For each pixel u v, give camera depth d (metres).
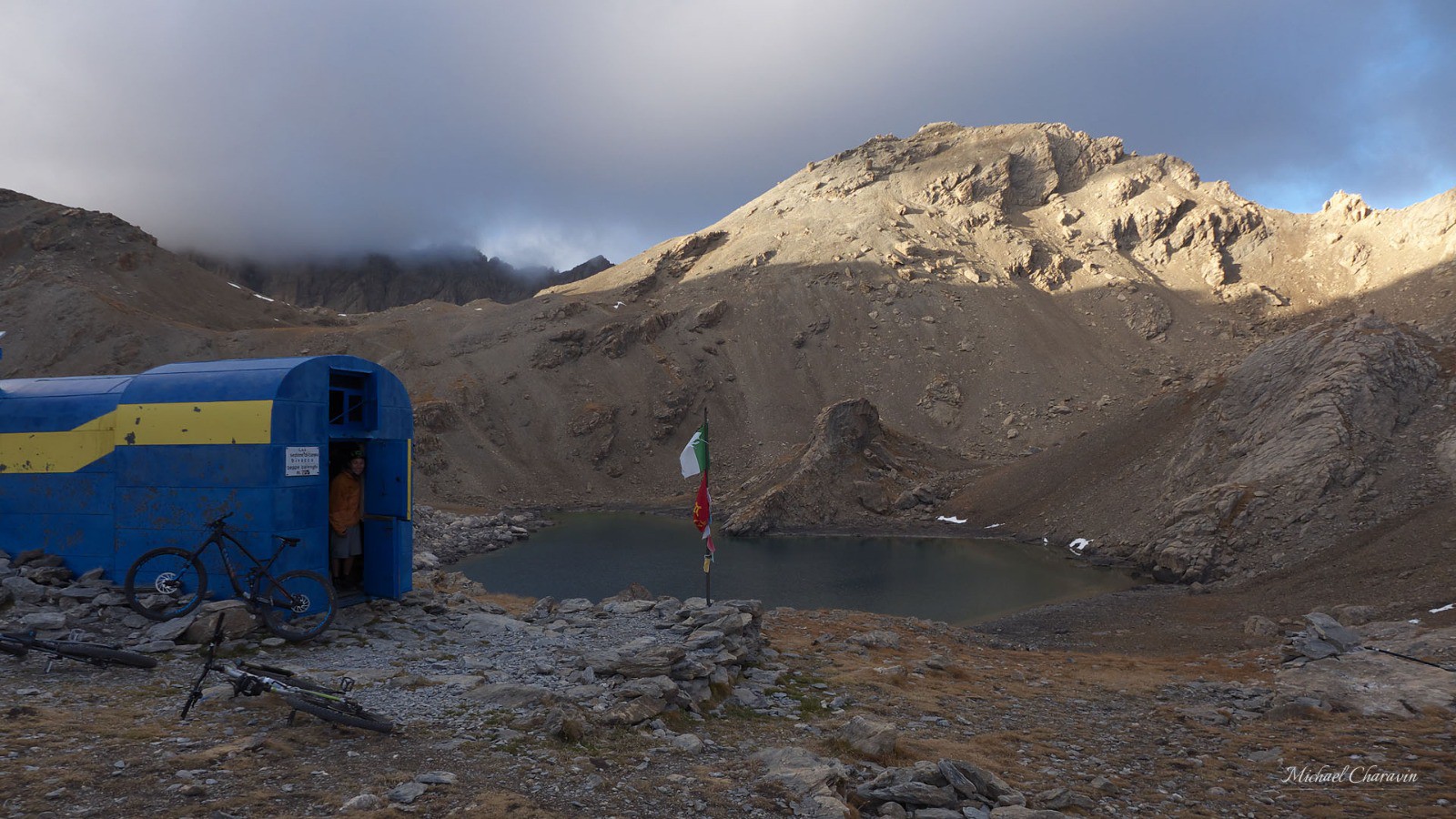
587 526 103.88
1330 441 63.12
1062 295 198.88
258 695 10.95
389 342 181.12
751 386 171.25
